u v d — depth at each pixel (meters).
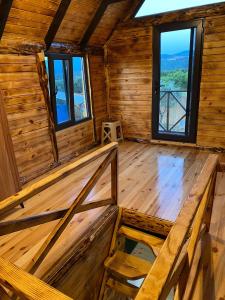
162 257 0.81
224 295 1.61
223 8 3.38
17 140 3.04
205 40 3.63
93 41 4.21
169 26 3.84
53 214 1.65
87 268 2.15
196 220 1.48
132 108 4.62
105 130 4.75
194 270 1.79
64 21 3.31
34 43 3.12
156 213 2.40
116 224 2.49
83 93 4.38
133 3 3.94
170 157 3.87
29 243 2.07
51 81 3.50
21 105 3.04
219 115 3.84
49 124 3.50
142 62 4.25
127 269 2.22
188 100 4.08
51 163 3.63
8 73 2.83
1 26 2.56
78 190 2.97
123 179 3.17
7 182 2.47
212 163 1.78
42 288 0.75
